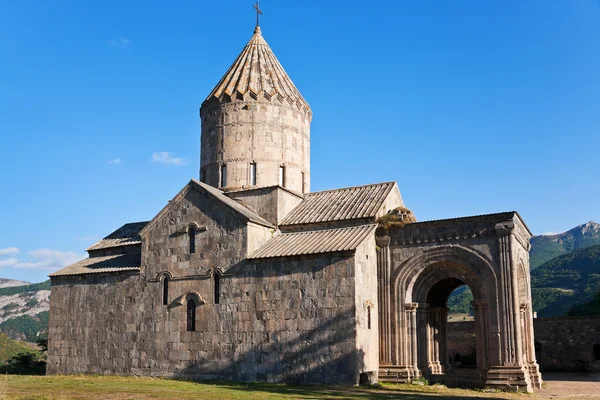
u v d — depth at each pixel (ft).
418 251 102.99
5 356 197.77
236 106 126.62
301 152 130.11
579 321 149.69
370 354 97.09
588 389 99.04
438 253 101.35
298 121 130.41
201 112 134.41
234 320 101.96
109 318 117.91
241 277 103.04
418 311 103.86
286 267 99.09
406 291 102.53
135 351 112.68
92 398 69.62
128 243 129.70
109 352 116.06
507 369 92.02
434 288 118.73
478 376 97.40
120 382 93.50
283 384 92.79
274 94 127.24
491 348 94.07
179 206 113.70
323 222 110.11
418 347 103.09
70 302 124.06
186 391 79.20
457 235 100.17
